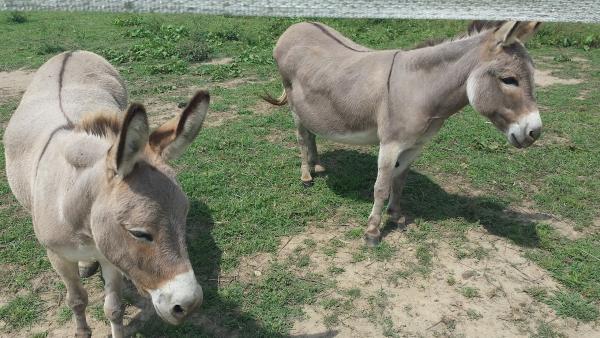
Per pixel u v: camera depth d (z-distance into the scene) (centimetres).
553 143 609
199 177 515
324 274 385
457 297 361
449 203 482
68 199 237
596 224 448
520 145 359
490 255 405
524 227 441
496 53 350
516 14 234
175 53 1018
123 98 405
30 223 433
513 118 354
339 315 344
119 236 213
